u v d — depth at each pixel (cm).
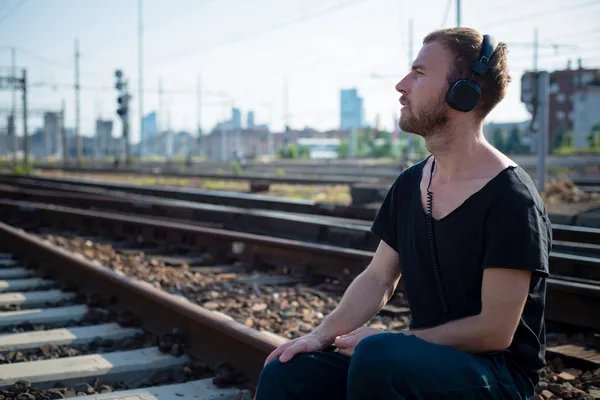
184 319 438
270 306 555
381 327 498
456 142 214
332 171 3712
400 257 232
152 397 348
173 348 423
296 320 511
